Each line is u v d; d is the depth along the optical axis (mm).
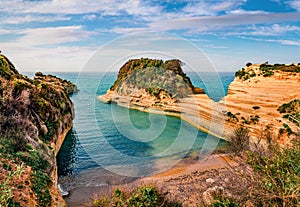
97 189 9742
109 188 9414
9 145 8695
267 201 4273
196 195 8398
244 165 5320
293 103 16156
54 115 15930
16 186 6082
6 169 6668
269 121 15523
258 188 4480
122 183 9664
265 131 12734
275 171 4406
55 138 14320
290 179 4059
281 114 16203
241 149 6281
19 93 13047
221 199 5680
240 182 5016
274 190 4242
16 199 5535
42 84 17812
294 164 4410
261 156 5004
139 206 6734
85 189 9883
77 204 9094
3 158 7383
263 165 4898
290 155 4609
